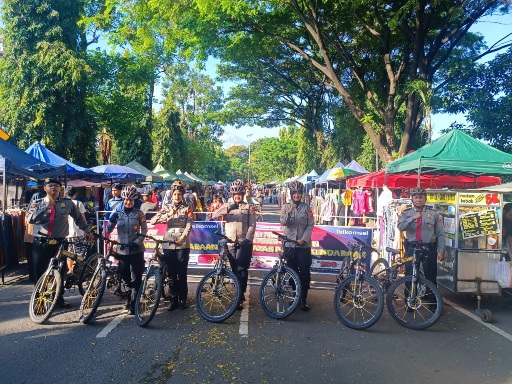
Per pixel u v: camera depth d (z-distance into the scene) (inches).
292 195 261.0
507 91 543.8
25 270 367.9
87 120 855.1
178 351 191.5
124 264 244.2
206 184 1456.7
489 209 272.2
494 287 266.8
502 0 505.0
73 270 261.4
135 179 689.6
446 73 640.4
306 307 261.0
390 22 498.0
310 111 1183.6
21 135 780.0
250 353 191.0
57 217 243.6
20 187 577.9
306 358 187.2
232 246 259.4
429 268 262.1
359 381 166.2
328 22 639.1
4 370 169.3
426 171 354.3
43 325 223.5
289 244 260.2
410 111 593.9
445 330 231.6
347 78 858.1
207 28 604.7
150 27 655.8
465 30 564.1
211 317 232.1
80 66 776.3
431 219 259.3
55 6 797.2
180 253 251.3
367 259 290.2
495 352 200.5
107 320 233.6
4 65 784.9
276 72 996.6
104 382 160.2
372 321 225.6
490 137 532.4
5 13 778.8
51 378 162.9
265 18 637.9
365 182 502.9
